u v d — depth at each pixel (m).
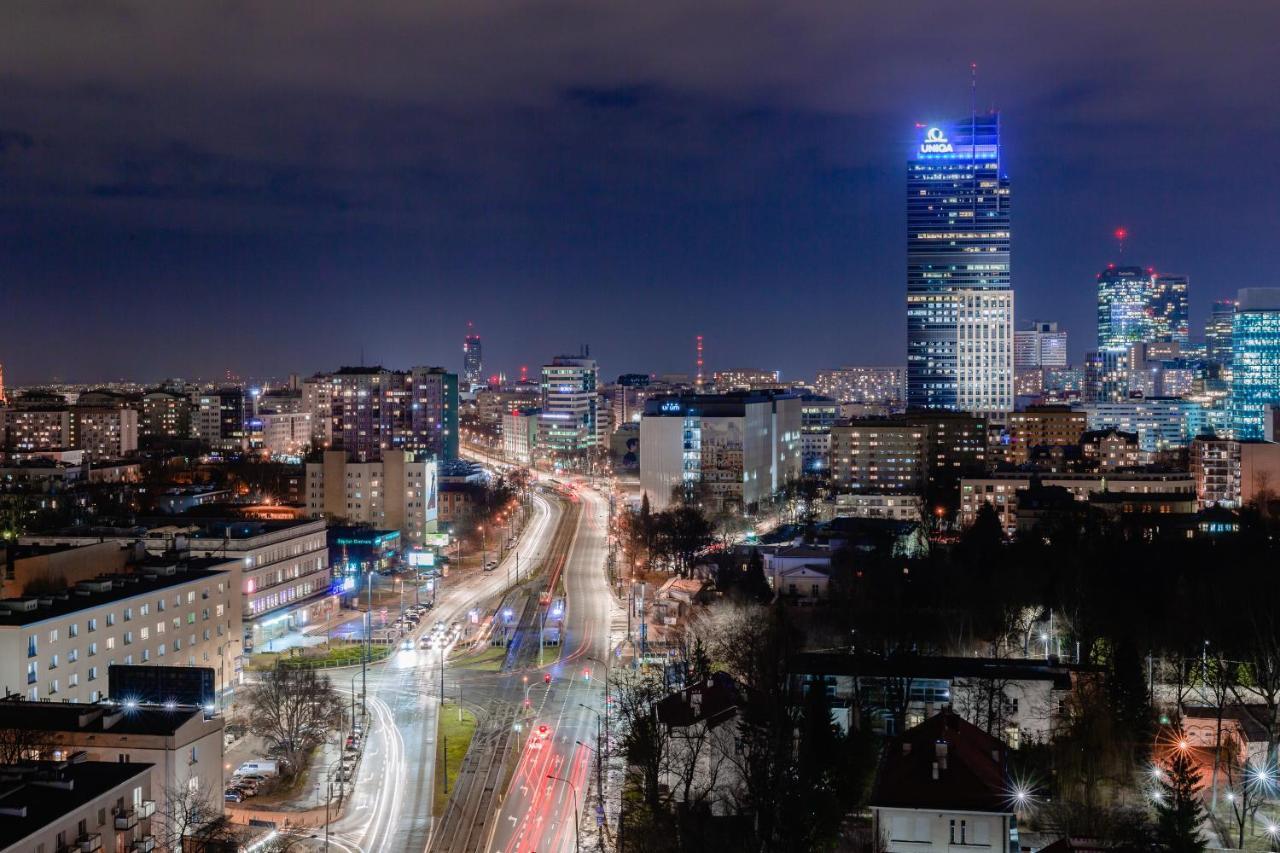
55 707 163.88
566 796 182.62
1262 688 182.00
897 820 129.62
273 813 177.38
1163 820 134.12
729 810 159.50
